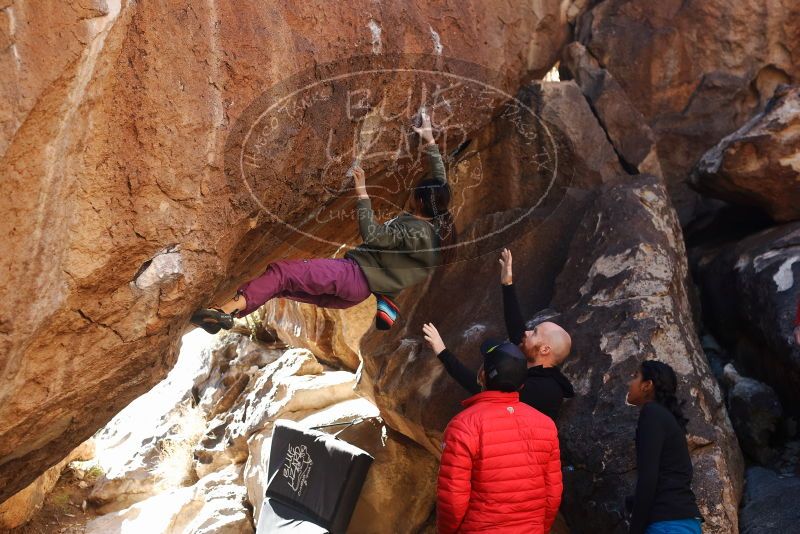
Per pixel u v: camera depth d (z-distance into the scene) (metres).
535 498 3.19
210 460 6.98
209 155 2.91
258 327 8.45
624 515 3.64
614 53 6.16
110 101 2.57
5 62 2.19
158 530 6.25
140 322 3.01
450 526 3.14
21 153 2.30
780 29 6.00
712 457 3.69
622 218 4.73
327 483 5.21
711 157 5.40
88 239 2.64
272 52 3.08
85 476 7.31
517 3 5.23
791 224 5.13
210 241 3.04
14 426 2.96
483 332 4.82
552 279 4.99
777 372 4.52
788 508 3.81
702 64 6.11
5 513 6.16
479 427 3.16
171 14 2.70
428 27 4.09
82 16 2.33
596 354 4.14
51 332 2.75
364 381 5.44
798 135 4.97
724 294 5.21
